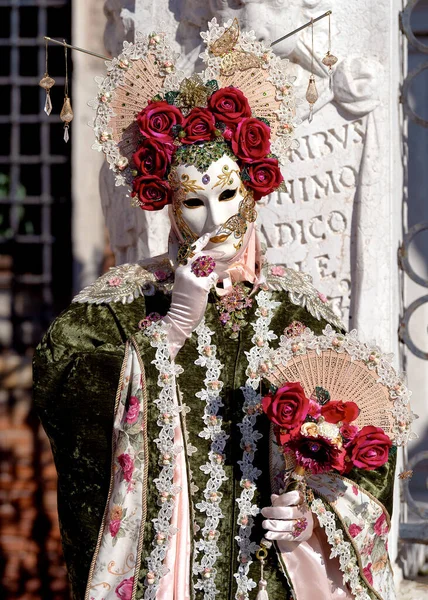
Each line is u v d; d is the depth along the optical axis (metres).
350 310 3.27
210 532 2.40
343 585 2.41
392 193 3.29
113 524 2.37
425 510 3.56
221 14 3.17
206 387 2.46
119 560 2.37
